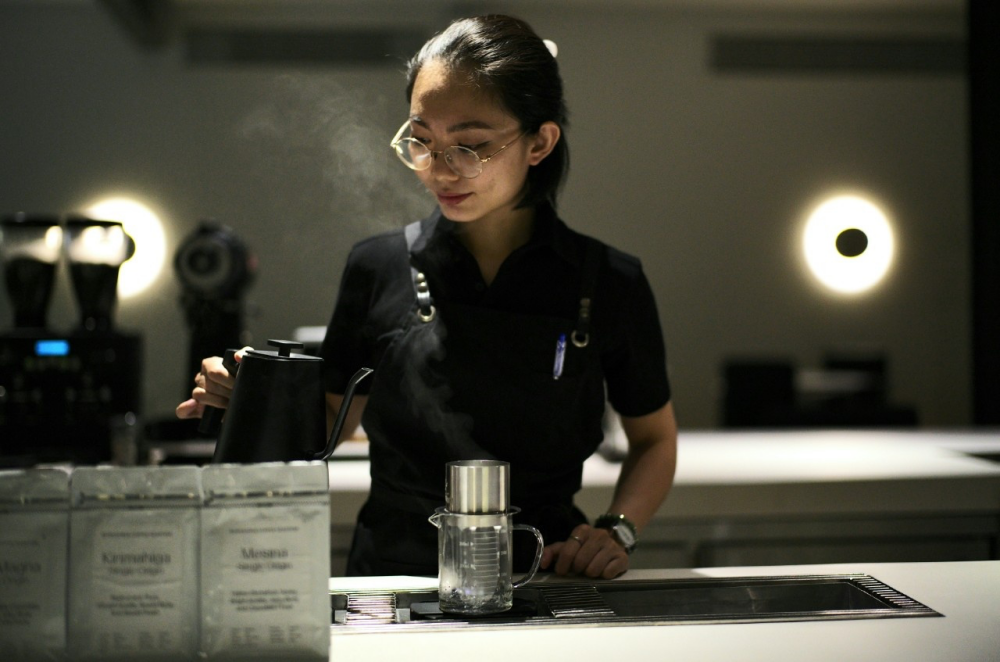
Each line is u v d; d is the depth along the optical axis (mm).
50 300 2693
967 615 1127
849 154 7566
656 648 1008
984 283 4387
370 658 980
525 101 1354
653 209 7473
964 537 2443
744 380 6320
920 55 7574
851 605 1264
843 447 3043
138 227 6973
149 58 7051
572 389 1490
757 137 7516
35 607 939
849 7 7414
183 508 951
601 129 7434
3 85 6969
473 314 1484
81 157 7000
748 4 7359
